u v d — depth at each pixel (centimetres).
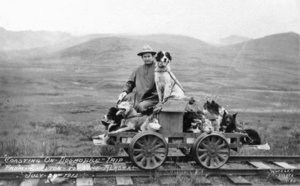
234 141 618
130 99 661
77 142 748
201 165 561
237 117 846
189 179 541
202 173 556
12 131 738
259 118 852
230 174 573
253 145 639
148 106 599
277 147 798
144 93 613
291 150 785
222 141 571
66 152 717
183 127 604
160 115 570
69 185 520
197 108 623
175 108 564
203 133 566
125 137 567
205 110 621
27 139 734
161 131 570
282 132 844
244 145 661
